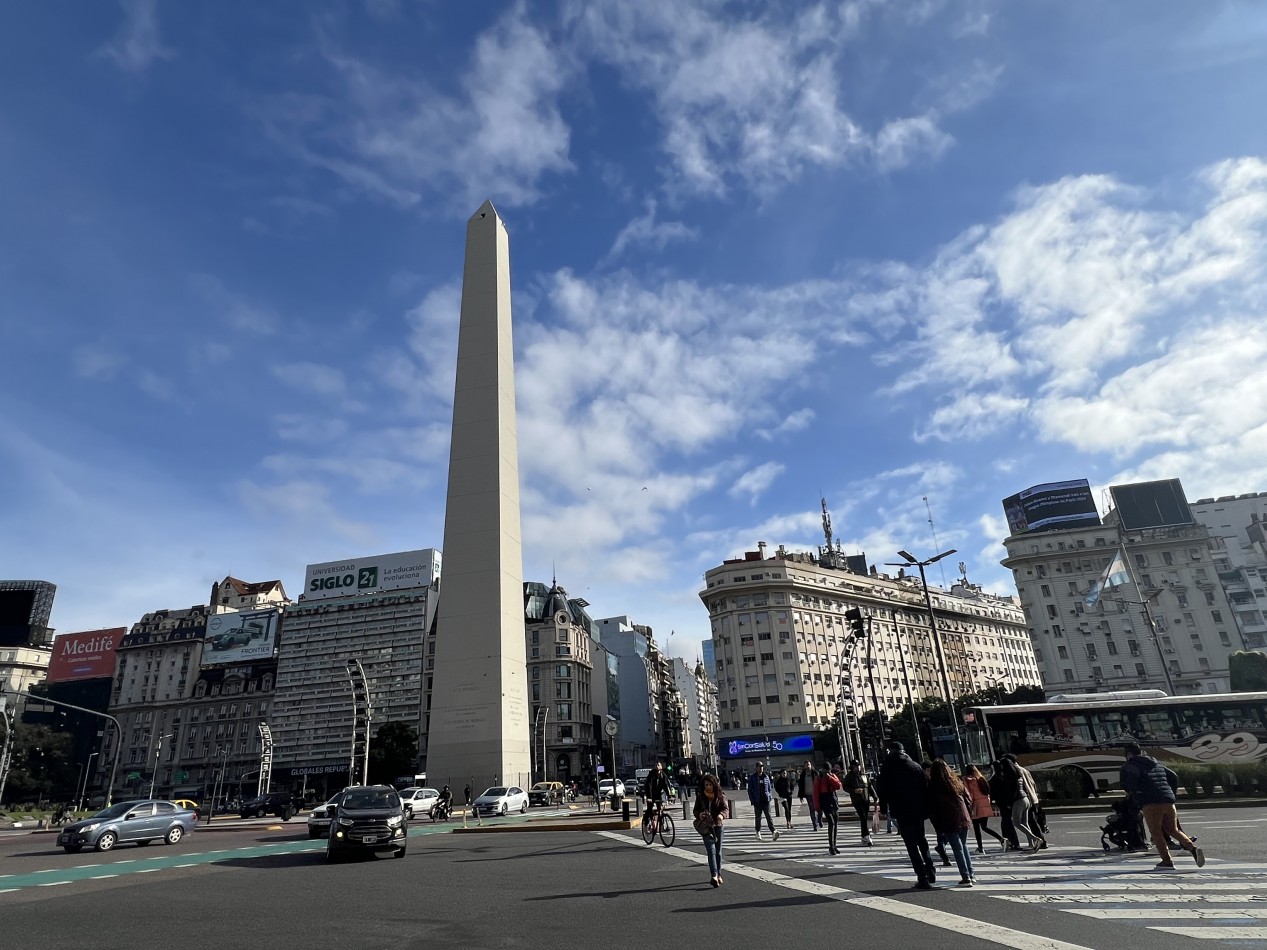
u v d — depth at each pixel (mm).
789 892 10641
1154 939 7188
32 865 19125
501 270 50906
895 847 15766
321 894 12367
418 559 112500
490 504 45594
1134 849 13398
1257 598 86000
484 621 43844
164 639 119812
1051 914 8422
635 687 132750
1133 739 26703
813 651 98625
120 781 111500
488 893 11914
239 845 24188
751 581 100438
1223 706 26672
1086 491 93062
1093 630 88312
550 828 26344
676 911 9586
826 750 89125
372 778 85125
